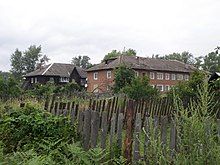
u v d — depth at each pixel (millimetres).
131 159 6684
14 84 34438
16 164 5457
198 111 3518
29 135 7629
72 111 7867
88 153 6012
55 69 92062
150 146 4047
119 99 13539
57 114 8469
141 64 73812
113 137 6887
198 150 3303
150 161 3996
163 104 16031
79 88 52875
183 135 3412
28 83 91062
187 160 3289
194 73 20969
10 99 26281
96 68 76250
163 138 6582
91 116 7340
